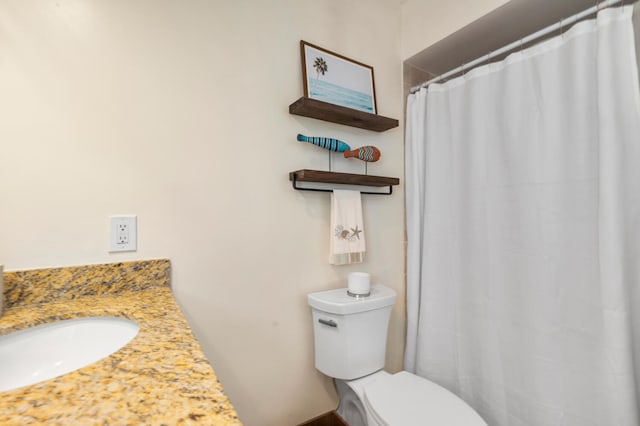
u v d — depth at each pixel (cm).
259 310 126
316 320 134
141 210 102
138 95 102
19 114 85
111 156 98
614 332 101
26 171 86
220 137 117
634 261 103
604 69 103
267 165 128
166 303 86
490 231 138
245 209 123
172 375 46
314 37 143
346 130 154
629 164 102
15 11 85
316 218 142
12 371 67
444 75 161
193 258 112
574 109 113
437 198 161
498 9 133
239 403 122
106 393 41
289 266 134
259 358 126
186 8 111
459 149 151
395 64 175
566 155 116
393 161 174
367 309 129
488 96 139
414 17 171
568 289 115
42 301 86
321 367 133
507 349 132
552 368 118
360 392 123
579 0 127
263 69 128
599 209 105
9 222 84
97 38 96
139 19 103
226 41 119
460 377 149
